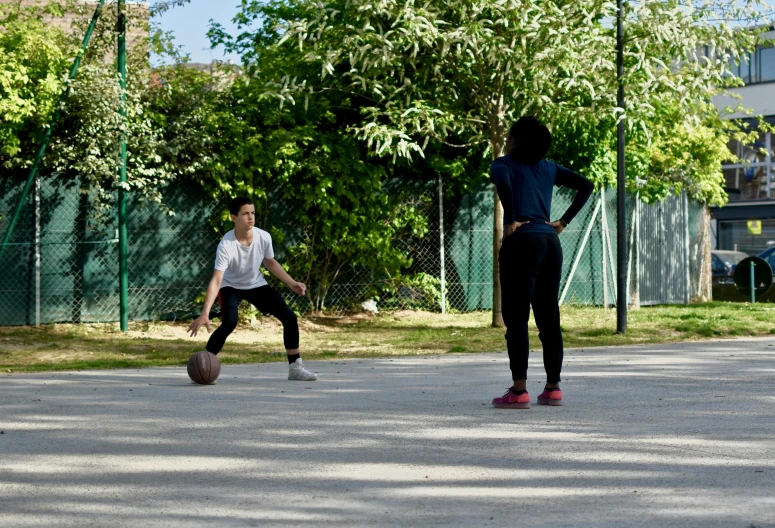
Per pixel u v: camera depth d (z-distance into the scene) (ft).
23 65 43.96
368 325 51.11
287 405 24.08
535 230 22.62
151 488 15.16
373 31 44.09
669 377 28.91
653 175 70.54
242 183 49.62
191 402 24.84
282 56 54.39
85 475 16.19
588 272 62.44
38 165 44.83
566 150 59.41
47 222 46.52
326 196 51.47
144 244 48.70
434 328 49.47
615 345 41.11
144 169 47.52
